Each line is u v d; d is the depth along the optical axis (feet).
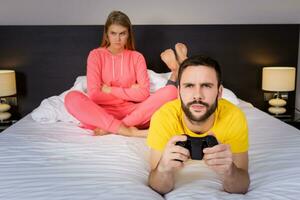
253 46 8.07
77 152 3.97
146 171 3.44
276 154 3.75
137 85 5.85
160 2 7.88
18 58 7.67
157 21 7.97
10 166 3.47
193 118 2.80
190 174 3.27
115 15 5.74
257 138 4.42
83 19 7.82
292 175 3.12
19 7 7.63
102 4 7.77
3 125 7.27
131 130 4.81
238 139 3.00
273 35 8.06
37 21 7.75
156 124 3.10
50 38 7.66
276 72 7.48
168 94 4.94
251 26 7.98
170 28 7.86
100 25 7.73
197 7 7.97
